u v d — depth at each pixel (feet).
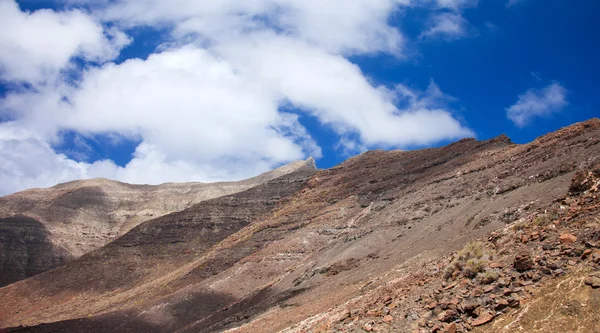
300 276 227.40
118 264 499.10
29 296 475.72
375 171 428.56
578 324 60.08
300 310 155.02
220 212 557.33
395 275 136.36
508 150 253.44
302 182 570.46
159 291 369.30
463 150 348.59
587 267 66.80
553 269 69.72
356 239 240.32
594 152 151.02
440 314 72.90
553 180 151.53
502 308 67.67
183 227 541.75
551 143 209.56
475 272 78.64
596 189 85.40
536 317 63.62
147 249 517.96
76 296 462.19
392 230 224.74
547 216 86.38
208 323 239.30
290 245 310.24
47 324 282.97
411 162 392.68
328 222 325.21
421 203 238.07
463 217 174.70
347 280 173.88
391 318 79.87
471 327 67.51
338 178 469.16
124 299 389.19
